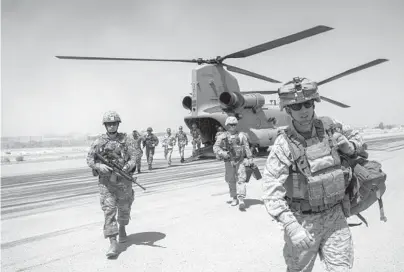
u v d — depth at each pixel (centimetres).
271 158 252
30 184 1334
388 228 550
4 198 1018
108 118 501
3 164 2512
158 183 1159
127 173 511
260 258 447
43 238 578
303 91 240
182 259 456
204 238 539
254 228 583
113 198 492
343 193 250
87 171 1809
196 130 2041
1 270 440
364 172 255
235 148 723
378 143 2983
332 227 251
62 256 489
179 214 701
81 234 597
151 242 532
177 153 3078
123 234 539
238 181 726
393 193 800
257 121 1969
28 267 450
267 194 245
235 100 1689
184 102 1973
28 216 751
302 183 249
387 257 432
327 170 247
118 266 443
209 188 1014
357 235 523
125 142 518
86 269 438
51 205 874
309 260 254
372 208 681
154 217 685
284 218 235
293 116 250
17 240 569
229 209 727
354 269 400
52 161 2742
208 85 1842
